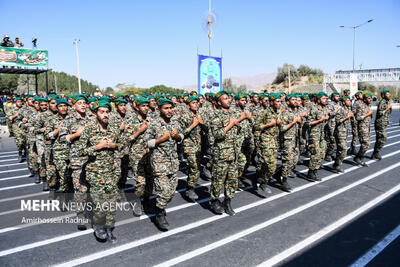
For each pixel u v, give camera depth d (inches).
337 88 1979.6
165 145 168.9
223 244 157.1
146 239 163.0
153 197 234.4
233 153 190.7
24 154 404.8
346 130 292.4
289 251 149.8
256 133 254.5
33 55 733.9
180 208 210.2
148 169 195.8
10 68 711.7
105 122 152.8
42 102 255.0
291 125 234.1
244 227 177.9
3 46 708.0
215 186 194.4
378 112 346.0
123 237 165.6
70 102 269.1
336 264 138.1
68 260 141.5
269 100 228.4
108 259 142.4
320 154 267.7
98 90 435.2
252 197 232.5
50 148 212.8
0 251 149.7
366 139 319.3
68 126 185.2
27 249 151.9
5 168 328.8
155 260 141.4
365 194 235.1
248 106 313.0
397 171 302.4
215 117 185.8
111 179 157.6
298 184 265.0
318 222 184.2
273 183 270.7
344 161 349.7
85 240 162.1
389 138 531.8
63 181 198.7
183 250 150.8
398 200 220.7
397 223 181.5
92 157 151.9
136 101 222.5
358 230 172.9
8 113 559.8
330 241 159.9
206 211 204.4
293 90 2278.5
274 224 181.8
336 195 233.6
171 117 175.6
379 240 160.7
